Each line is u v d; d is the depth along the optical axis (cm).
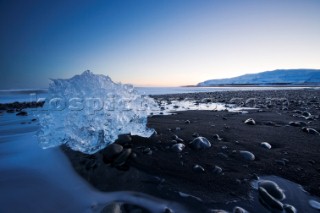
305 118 476
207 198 156
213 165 210
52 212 142
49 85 286
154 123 415
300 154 240
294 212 139
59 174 197
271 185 166
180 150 247
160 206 148
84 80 287
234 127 379
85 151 233
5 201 152
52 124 269
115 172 196
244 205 147
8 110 762
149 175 191
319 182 177
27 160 228
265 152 247
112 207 144
